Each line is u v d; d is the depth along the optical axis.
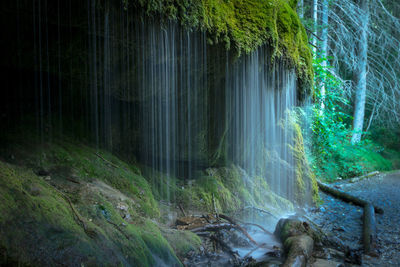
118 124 4.36
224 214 4.69
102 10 2.91
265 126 5.73
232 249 3.71
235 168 5.52
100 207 2.95
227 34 3.80
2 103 3.48
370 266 3.86
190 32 3.54
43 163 3.25
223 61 4.07
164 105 4.30
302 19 10.74
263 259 3.50
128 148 4.54
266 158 6.18
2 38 3.05
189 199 4.74
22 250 1.89
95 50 3.33
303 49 5.49
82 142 3.95
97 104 4.09
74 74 3.53
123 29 3.13
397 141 16.33
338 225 5.61
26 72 3.59
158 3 3.11
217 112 4.75
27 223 2.04
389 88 16.88
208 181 5.07
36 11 2.89
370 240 4.64
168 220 4.18
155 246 3.01
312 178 7.00
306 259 3.42
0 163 2.66
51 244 2.06
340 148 11.93
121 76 3.69
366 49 14.94
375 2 15.49
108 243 2.48
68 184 3.15
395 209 6.79
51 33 3.12
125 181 3.86
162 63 3.75
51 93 3.77
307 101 6.07
